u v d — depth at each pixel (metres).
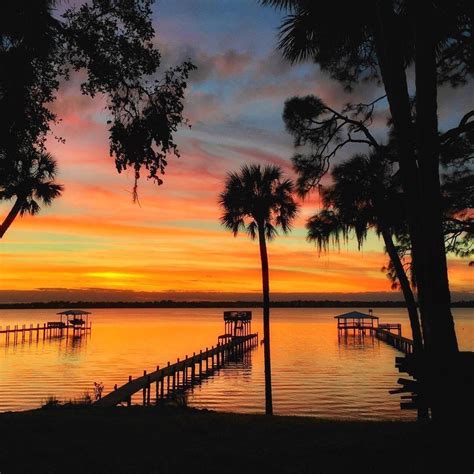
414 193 9.38
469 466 7.77
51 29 10.73
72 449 9.46
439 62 12.16
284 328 143.25
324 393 35.97
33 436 10.36
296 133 16.27
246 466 8.41
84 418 12.69
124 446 9.77
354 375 45.91
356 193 15.95
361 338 98.50
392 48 9.68
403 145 9.48
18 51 10.43
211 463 8.61
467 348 63.84
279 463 8.52
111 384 40.09
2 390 36.78
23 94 10.84
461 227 14.98
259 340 92.00
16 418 12.52
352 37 11.71
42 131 11.91
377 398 33.78
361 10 10.79
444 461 7.95
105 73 10.88
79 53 10.99
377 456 8.47
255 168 30.27
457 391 8.52
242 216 30.58
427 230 9.05
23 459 8.82
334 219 16.97
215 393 37.41
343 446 9.23
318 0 10.99
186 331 125.88
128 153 10.89
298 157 16.52
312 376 45.56
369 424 11.78
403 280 18.81
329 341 91.00
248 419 13.09
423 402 9.59
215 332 120.75
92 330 130.12
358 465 8.10
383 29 9.77
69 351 71.50
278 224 30.58
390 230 17.44
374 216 16.53
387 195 15.99
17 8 9.88
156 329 136.75
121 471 8.18
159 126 10.86
